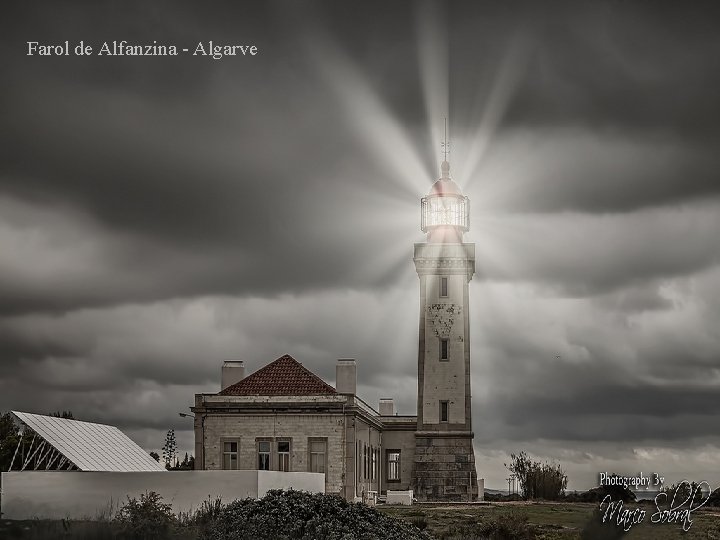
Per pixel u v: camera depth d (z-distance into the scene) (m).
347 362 70.69
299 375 68.00
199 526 35.09
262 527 34.53
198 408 65.69
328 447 64.88
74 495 39.66
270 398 65.62
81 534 33.88
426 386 77.25
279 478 42.91
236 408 65.56
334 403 65.12
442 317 77.88
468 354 77.44
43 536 33.81
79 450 45.25
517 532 41.66
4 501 39.59
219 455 65.38
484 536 41.97
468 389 76.94
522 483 87.19
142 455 49.84
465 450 76.19
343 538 33.66
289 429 65.25
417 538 36.62
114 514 37.84
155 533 34.06
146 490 39.84
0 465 51.12
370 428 75.06
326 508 36.72
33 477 39.84
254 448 65.25
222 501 39.75
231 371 71.31
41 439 45.19
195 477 40.03
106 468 45.19
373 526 36.12
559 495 86.12
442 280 78.31
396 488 84.25
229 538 33.53
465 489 75.62
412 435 85.00
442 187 81.19
